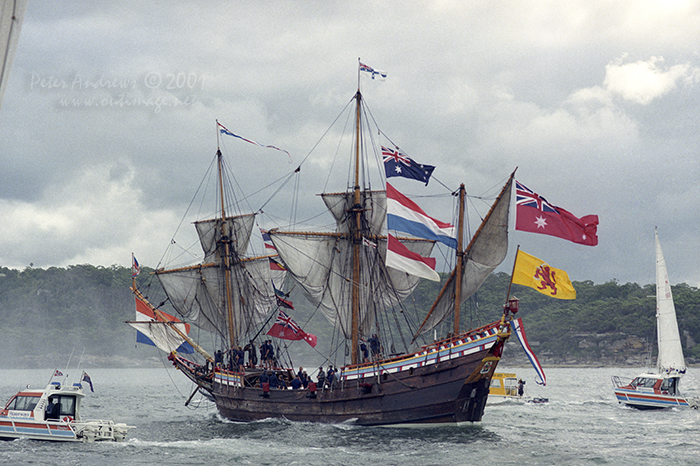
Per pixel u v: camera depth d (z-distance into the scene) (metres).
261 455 46.22
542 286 52.16
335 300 75.12
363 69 74.94
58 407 51.31
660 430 59.25
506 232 60.06
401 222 61.09
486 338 53.72
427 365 56.47
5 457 44.31
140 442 51.78
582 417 70.12
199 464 43.12
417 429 56.69
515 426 61.00
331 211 76.75
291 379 71.38
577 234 53.34
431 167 63.19
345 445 49.91
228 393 71.00
